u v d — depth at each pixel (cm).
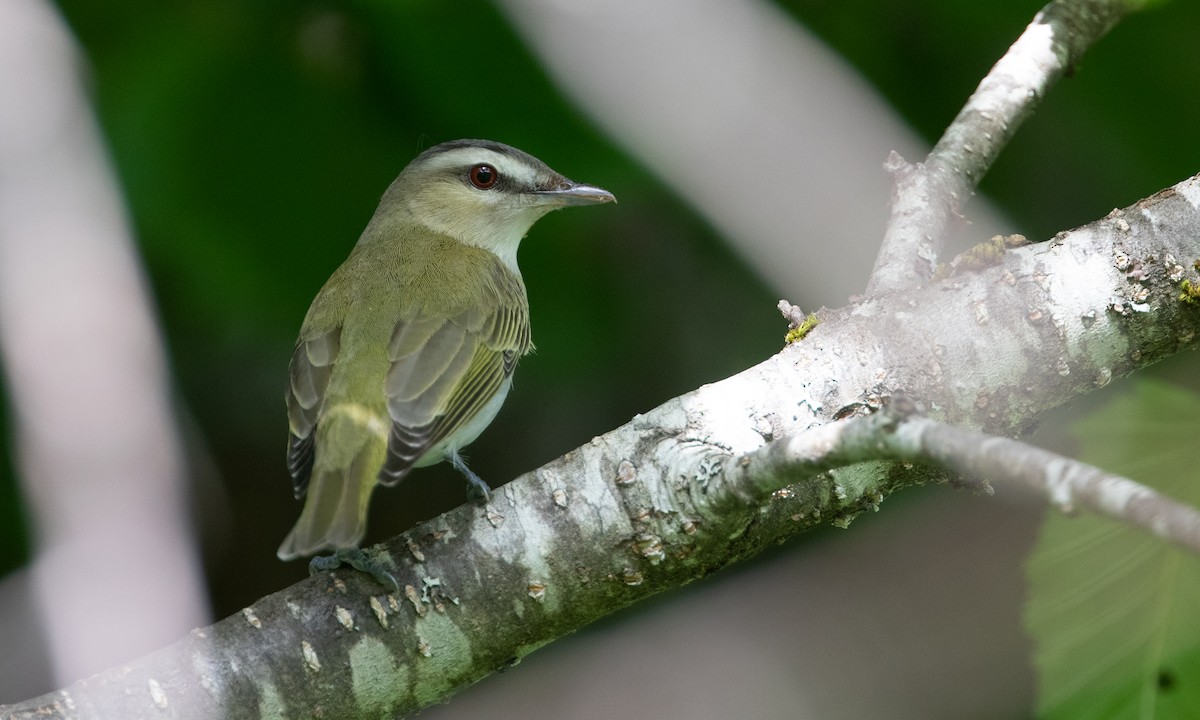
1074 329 786
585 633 1227
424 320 888
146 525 781
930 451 526
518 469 1229
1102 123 1152
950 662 1177
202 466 1170
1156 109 1136
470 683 730
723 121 1140
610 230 1212
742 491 664
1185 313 787
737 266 1209
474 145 1065
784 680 1191
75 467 771
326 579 712
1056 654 795
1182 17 1109
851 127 1159
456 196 1054
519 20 1086
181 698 660
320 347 868
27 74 864
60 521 774
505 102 1115
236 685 672
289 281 1107
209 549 1207
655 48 1118
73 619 781
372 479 788
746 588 1228
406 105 1130
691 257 1217
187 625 797
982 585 1186
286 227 1105
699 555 725
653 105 1127
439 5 1082
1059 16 973
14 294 807
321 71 1114
